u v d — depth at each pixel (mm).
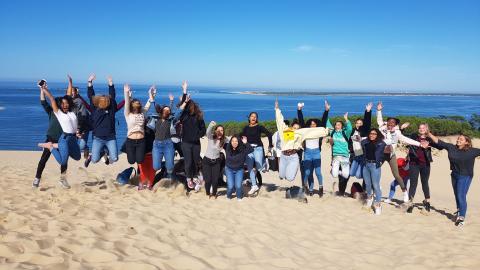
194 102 8227
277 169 9227
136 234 5305
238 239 5633
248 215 7039
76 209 6145
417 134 8289
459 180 7312
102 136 7855
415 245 6035
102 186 8359
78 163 13781
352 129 9078
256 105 119250
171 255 4711
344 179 9266
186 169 8273
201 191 8719
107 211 6215
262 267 4707
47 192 7379
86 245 4625
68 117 7383
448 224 7293
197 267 4453
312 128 8562
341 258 5336
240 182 8211
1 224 5152
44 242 4547
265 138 21641
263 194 9062
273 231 6227
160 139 8055
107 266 4129
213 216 6773
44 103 7379
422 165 7945
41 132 33656
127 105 7883
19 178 8984
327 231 6531
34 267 3826
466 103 181375
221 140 8289
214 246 5246
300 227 6605
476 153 7191
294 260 5047
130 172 9117
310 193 9109
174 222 6082
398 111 89750
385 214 7793
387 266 5172
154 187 8438
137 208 6641
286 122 9180
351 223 7066
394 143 8203
